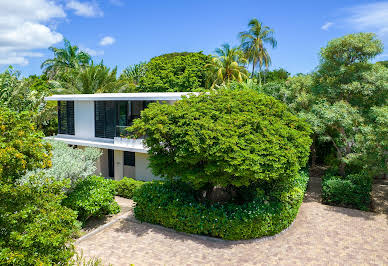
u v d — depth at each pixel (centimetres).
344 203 1298
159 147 995
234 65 3105
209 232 997
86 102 1816
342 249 909
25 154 533
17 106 2241
